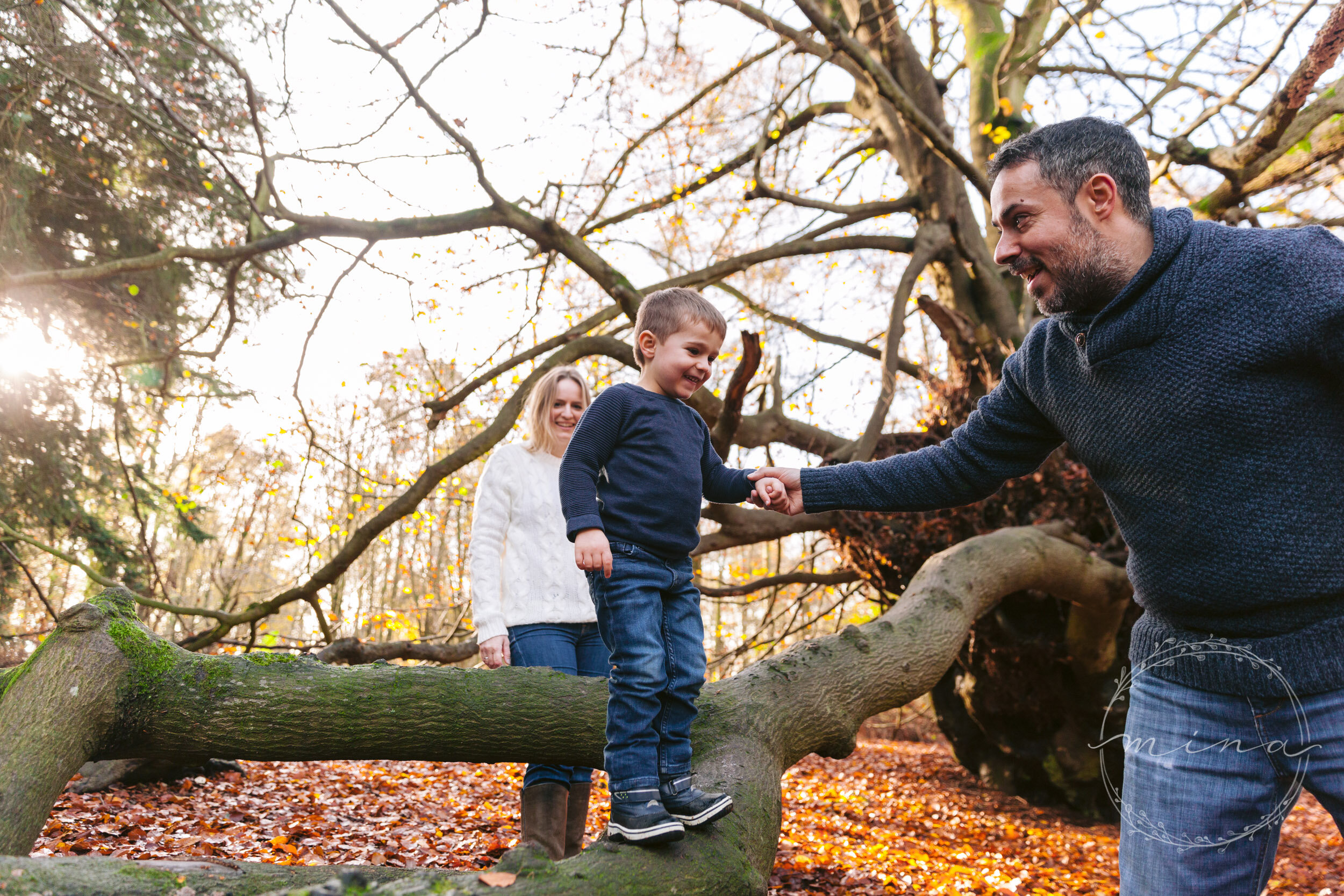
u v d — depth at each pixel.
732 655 10.37
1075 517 7.97
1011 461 2.36
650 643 2.10
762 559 17.86
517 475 3.29
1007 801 9.27
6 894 1.67
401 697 2.59
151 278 10.64
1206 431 1.75
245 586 17.58
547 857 1.94
